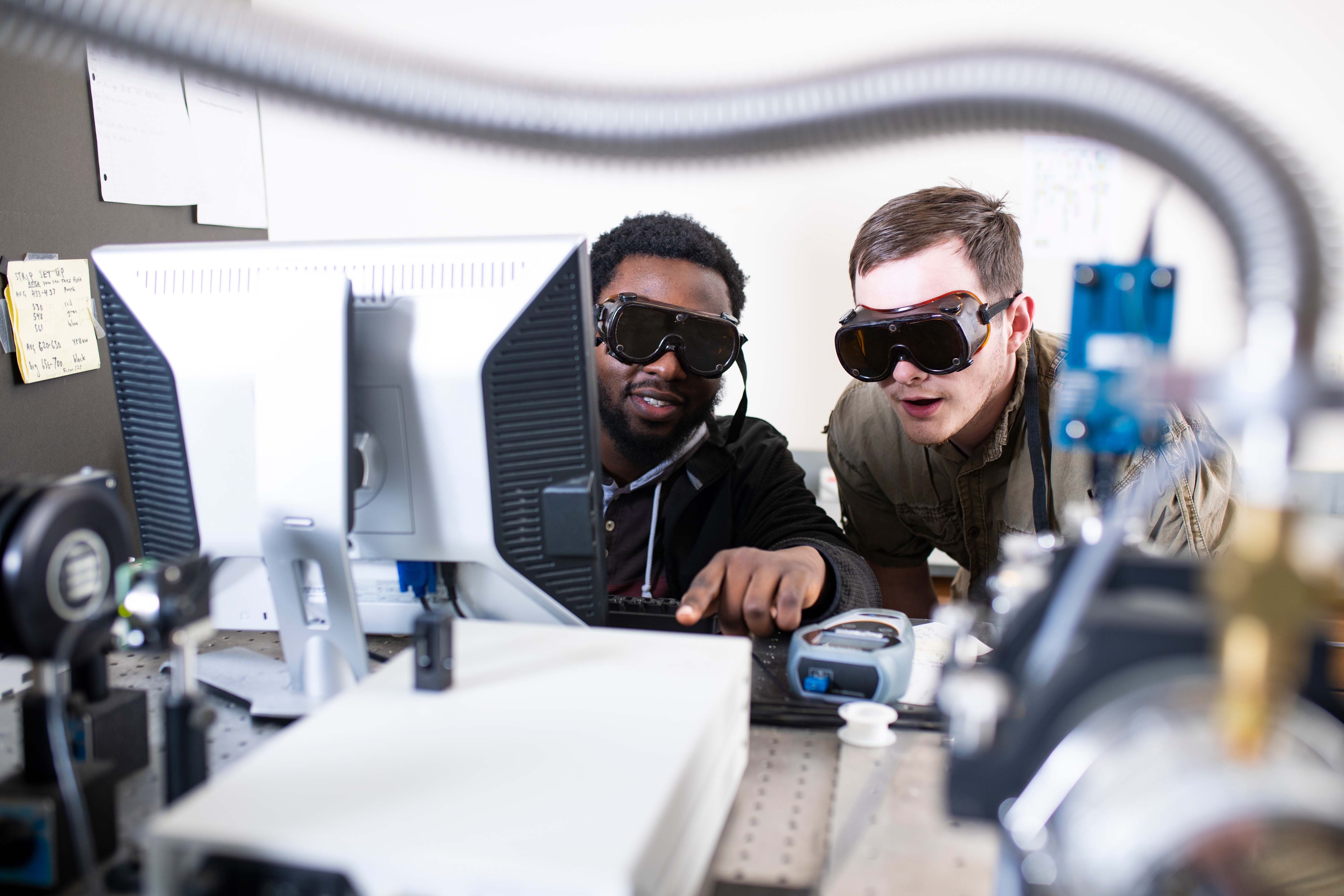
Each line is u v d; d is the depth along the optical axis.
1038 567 0.54
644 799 0.50
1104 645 0.40
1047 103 0.36
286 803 0.50
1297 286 0.31
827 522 1.42
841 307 2.69
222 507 0.86
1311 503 0.33
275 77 0.43
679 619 0.94
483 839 0.46
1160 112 0.34
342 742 0.57
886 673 0.86
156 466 0.88
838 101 0.39
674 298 1.49
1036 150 2.48
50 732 0.59
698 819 0.58
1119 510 0.44
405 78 0.43
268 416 0.78
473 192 2.82
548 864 0.44
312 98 0.44
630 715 0.61
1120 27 2.41
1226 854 0.33
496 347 0.81
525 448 0.83
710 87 0.42
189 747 0.59
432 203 2.84
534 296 0.80
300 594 0.81
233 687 0.87
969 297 1.29
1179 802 0.34
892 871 0.60
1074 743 0.38
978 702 0.40
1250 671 0.33
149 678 0.91
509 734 0.58
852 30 2.55
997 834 0.43
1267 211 0.32
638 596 1.52
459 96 0.43
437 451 0.83
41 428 1.87
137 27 0.42
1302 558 0.32
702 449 1.50
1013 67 0.36
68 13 0.42
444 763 0.54
